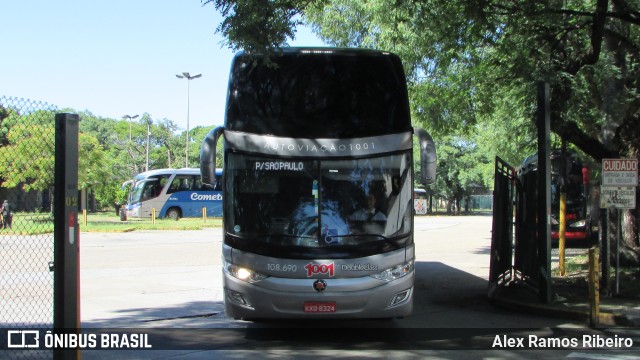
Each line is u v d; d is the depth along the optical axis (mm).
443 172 65688
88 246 24031
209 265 17656
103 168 44031
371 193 7984
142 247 23672
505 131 24031
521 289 12633
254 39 7523
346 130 8102
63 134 5652
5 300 11289
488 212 85062
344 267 7699
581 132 12883
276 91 8219
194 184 44625
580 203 22562
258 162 8031
